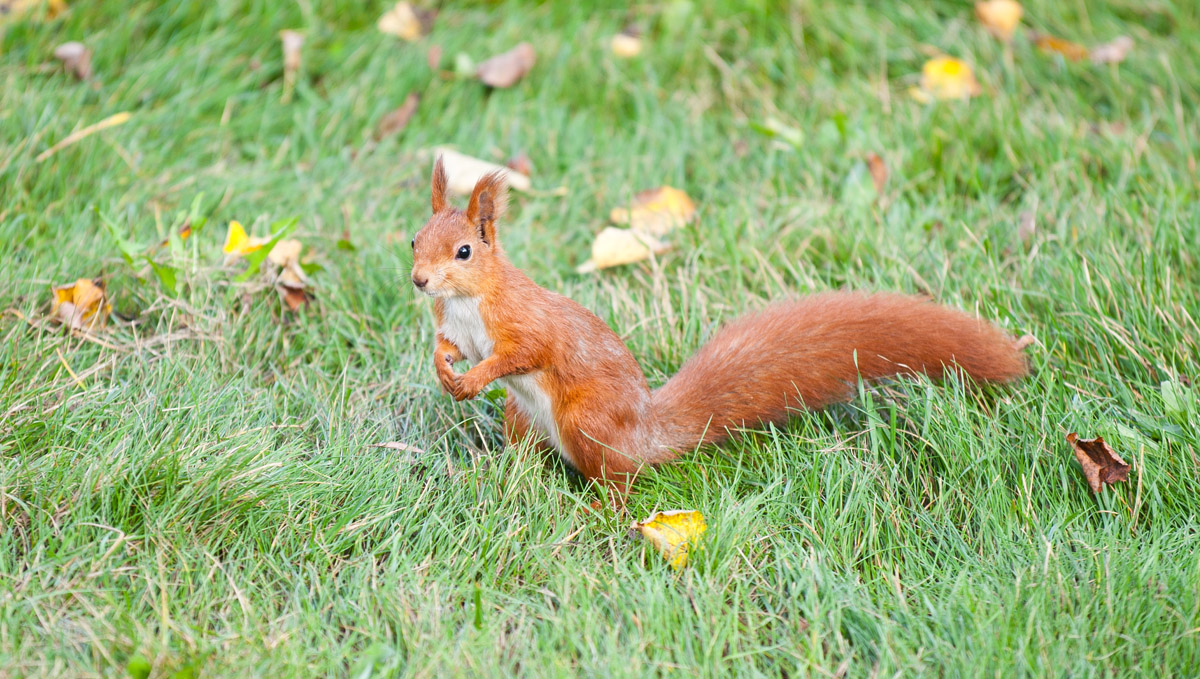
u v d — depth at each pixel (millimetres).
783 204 9906
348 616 5867
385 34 11969
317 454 7016
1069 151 10242
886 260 8945
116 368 7605
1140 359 7535
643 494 7078
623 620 5926
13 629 5500
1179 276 8531
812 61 11984
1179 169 10117
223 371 7805
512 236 9633
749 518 6551
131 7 11586
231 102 11094
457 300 6969
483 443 7570
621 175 10430
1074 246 8766
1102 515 6586
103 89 10852
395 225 9734
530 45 11836
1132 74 11508
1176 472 6703
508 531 6426
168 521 6215
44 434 6746
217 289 8500
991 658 5504
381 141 11078
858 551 6449
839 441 7086
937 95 11125
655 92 11531
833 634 5848
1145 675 5434
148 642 5434
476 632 5766
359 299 8773
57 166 9531
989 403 7484
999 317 8180
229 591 5953
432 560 6324
